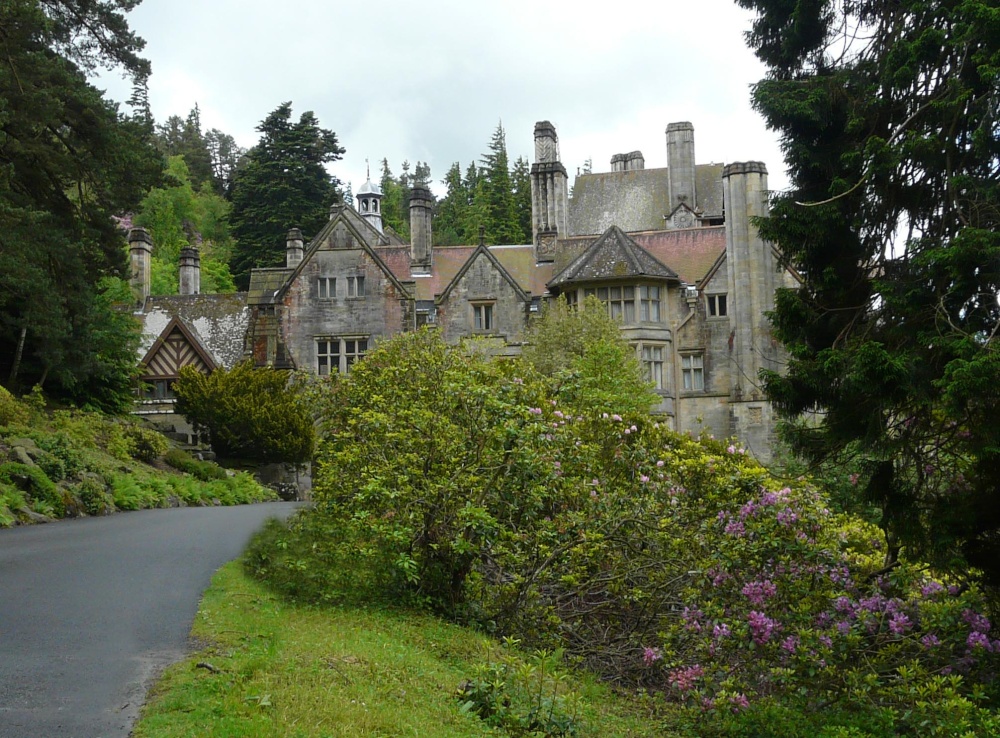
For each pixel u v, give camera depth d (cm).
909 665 916
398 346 1689
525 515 1123
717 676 963
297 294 4169
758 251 3919
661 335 3962
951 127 1139
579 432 1244
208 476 2980
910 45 1163
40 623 890
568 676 956
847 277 1277
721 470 1090
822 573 949
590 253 4047
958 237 1050
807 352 1236
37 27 2383
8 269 2314
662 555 1117
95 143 2681
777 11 1345
